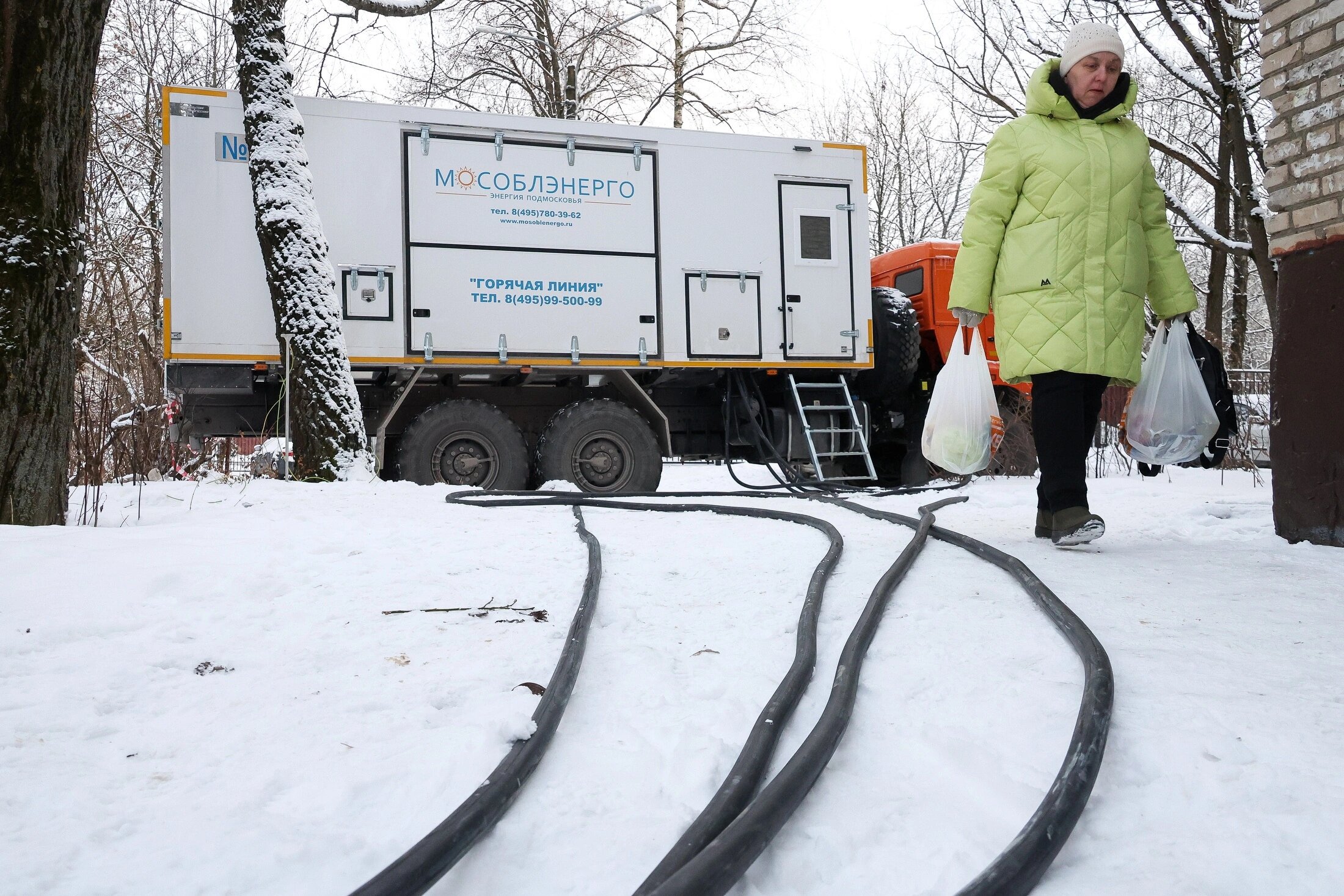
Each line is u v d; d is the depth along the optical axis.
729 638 2.91
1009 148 4.52
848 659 2.49
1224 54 13.61
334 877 1.53
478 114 8.62
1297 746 2.01
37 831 1.66
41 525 4.59
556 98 19.81
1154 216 4.64
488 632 3.00
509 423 8.85
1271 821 1.69
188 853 1.58
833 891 1.51
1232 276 17.52
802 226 9.53
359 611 3.27
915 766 1.98
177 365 7.90
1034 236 4.45
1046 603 3.06
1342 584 3.58
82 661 2.62
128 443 7.75
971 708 2.28
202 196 7.94
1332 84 4.46
